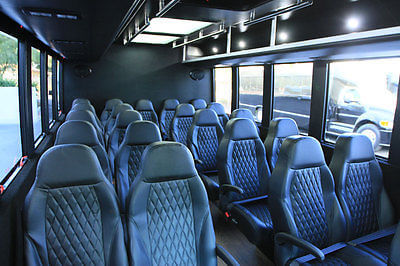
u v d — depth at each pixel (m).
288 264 1.93
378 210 2.42
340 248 2.04
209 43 5.81
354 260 1.89
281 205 1.94
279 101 4.64
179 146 1.65
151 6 2.94
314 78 3.73
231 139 2.87
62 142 2.37
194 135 3.77
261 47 3.92
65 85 6.43
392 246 1.23
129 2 1.72
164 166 1.60
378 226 2.41
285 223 1.92
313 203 2.05
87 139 2.45
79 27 2.57
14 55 2.68
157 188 1.60
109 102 6.26
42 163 1.40
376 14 2.30
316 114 3.75
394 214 2.49
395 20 2.16
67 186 1.43
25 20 2.28
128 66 6.81
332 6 2.67
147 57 6.91
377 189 2.43
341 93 3.40
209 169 3.86
